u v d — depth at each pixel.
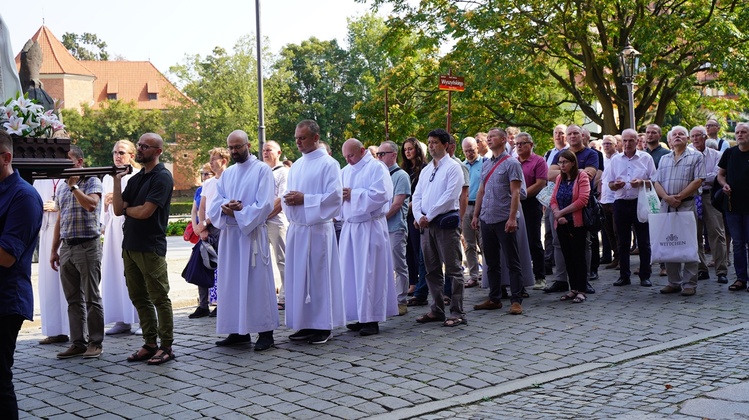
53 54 89.06
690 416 4.99
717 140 13.90
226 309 7.67
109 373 6.77
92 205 7.26
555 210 9.84
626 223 10.84
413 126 27.50
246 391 6.03
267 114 66.19
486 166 9.30
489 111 27.30
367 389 6.01
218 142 64.81
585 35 23.83
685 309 9.00
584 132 11.84
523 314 8.97
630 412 5.15
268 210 7.57
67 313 8.30
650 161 10.84
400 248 9.41
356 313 8.31
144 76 99.75
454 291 8.41
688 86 22.58
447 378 6.29
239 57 65.50
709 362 6.51
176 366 6.95
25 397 6.05
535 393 5.84
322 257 7.80
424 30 25.78
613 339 7.57
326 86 72.94
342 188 8.27
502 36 23.38
